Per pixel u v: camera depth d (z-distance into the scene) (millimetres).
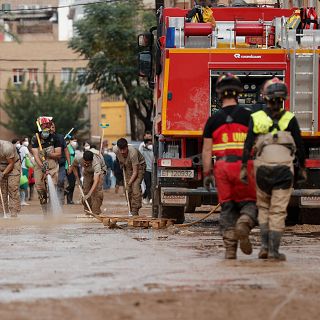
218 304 9844
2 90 106125
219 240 18047
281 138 13945
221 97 14547
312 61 21781
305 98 21750
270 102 13992
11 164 25906
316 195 21719
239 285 11211
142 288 10969
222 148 14297
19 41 80250
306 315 9320
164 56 22219
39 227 22203
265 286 11125
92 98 104000
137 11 74188
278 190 13930
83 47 73438
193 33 22141
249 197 14180
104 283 11430
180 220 23031
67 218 25234
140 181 25625
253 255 14859
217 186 14312
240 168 13992
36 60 106000
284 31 21922
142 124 82562
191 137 22328
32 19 116750
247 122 14328
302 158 14195
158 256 14688
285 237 18969
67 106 98312
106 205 36656
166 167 22312
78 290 10859
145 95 72062
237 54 21812
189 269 12828
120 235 19406
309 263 13602
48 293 10656
